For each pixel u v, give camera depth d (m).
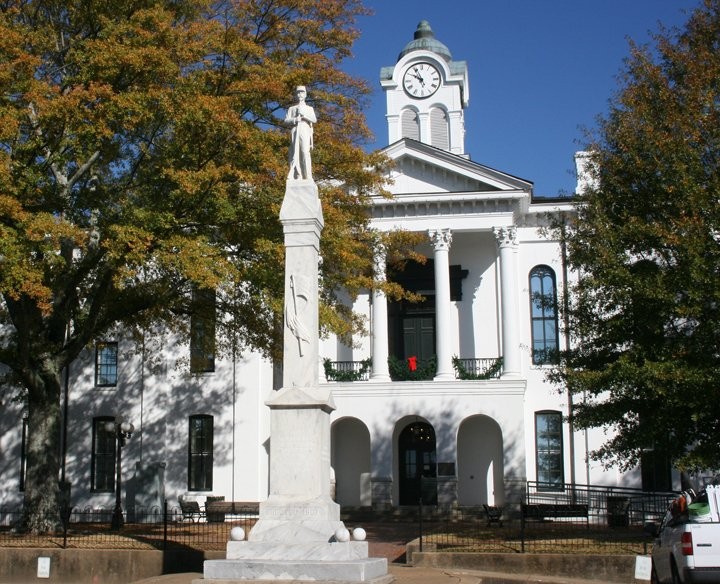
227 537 24.00
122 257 20.91
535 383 38.69
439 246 38.66
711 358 19.98
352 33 25.95
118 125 22.28
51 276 21.70
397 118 50.84
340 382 37.78
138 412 38.19
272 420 14.99
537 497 36.12
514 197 38.28
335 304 26.55
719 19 23.97
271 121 24.39
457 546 21.66
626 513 29.91
